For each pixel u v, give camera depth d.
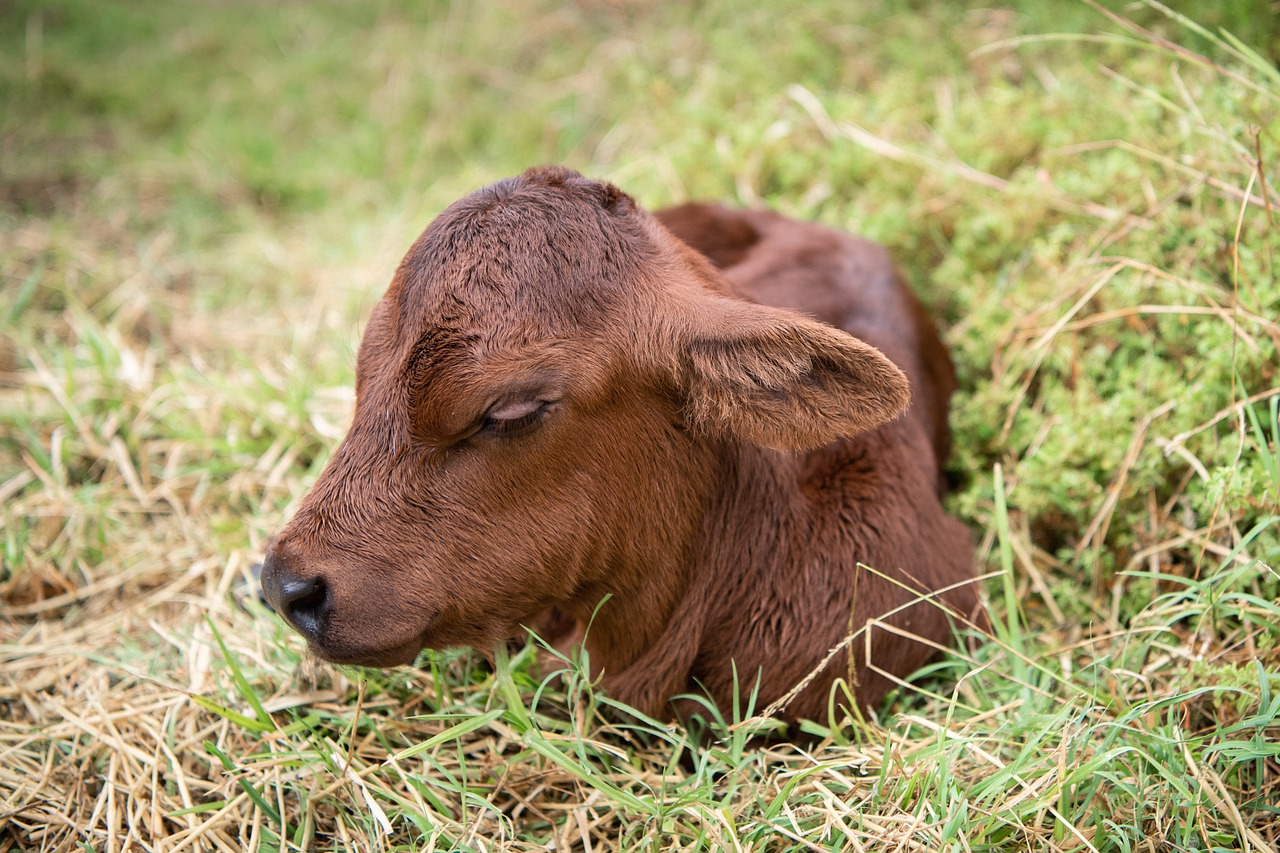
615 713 1.06
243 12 2.38
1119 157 1.27
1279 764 0.99
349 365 1.40
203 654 1.12
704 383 0.96
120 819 1.01
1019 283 1.28
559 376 0.93
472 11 2.18
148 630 1.17
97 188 1.90
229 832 1.01
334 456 0.96
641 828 0.99
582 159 1.82
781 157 1.51
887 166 1.44
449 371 0.92
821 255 1.23
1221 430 1.14
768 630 1.04
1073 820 0.95
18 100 2.11
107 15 2.34
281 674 1.09
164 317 1.57
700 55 1.85
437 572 0.95
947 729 1.00
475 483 0.94
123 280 1.65
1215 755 0.98
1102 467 1.15
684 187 1.57
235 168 1.92
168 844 0.98
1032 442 1.20
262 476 1.30
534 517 0.96
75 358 1.45
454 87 2.01
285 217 1.85
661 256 0.98
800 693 1.04
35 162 1.95
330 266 1.66
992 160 1.38
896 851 0.93
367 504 0.94
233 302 1.62
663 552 1.01
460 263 0.93
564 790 1.02
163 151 1.98
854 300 1.19
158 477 1.33
